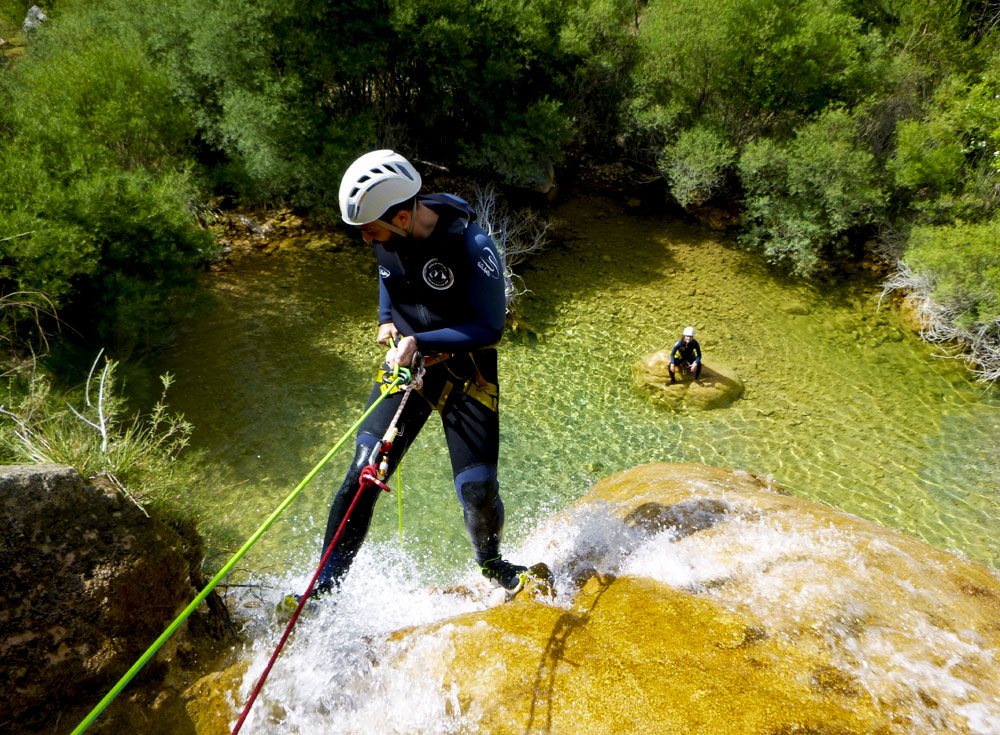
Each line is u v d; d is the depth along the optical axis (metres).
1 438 3.44
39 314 8.11
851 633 2.51
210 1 11.99
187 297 9.47
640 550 3.30
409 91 13.64
